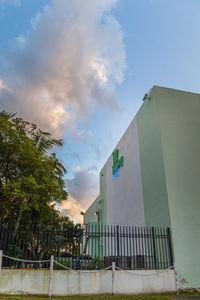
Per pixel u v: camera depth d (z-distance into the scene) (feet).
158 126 44.55
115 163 71.15
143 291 30.76
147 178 47.73
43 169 38.73
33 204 40.81
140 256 35.42
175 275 32.48
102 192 86.58
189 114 46.85
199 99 49.01
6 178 38.91
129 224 55.93
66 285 28.89
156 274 32.17
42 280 28.63
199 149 44.32
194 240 36.91
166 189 39.47
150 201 45.37
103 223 79.46
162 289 31.63
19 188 36.68
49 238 33.96
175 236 36.40
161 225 40.01
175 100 47.39
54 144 51.67
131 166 57.93
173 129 44.50
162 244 36.14
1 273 27.91
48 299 25.62
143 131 51.93
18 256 33.37
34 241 35.27
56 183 41.63
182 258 35.32
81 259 37.24
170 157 41.98
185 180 40.93
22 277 28.37
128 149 61.16
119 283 30.37
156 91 47.21
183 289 33.32
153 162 45.47
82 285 29.37
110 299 26.43
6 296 25.84
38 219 46.60
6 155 37.86
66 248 34.40
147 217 46.19
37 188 37.73
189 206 39.11
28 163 38.40
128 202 58.03
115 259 35.65
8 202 39.60
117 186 68.18
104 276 30.45
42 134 50.96
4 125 36.99
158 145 43.88
